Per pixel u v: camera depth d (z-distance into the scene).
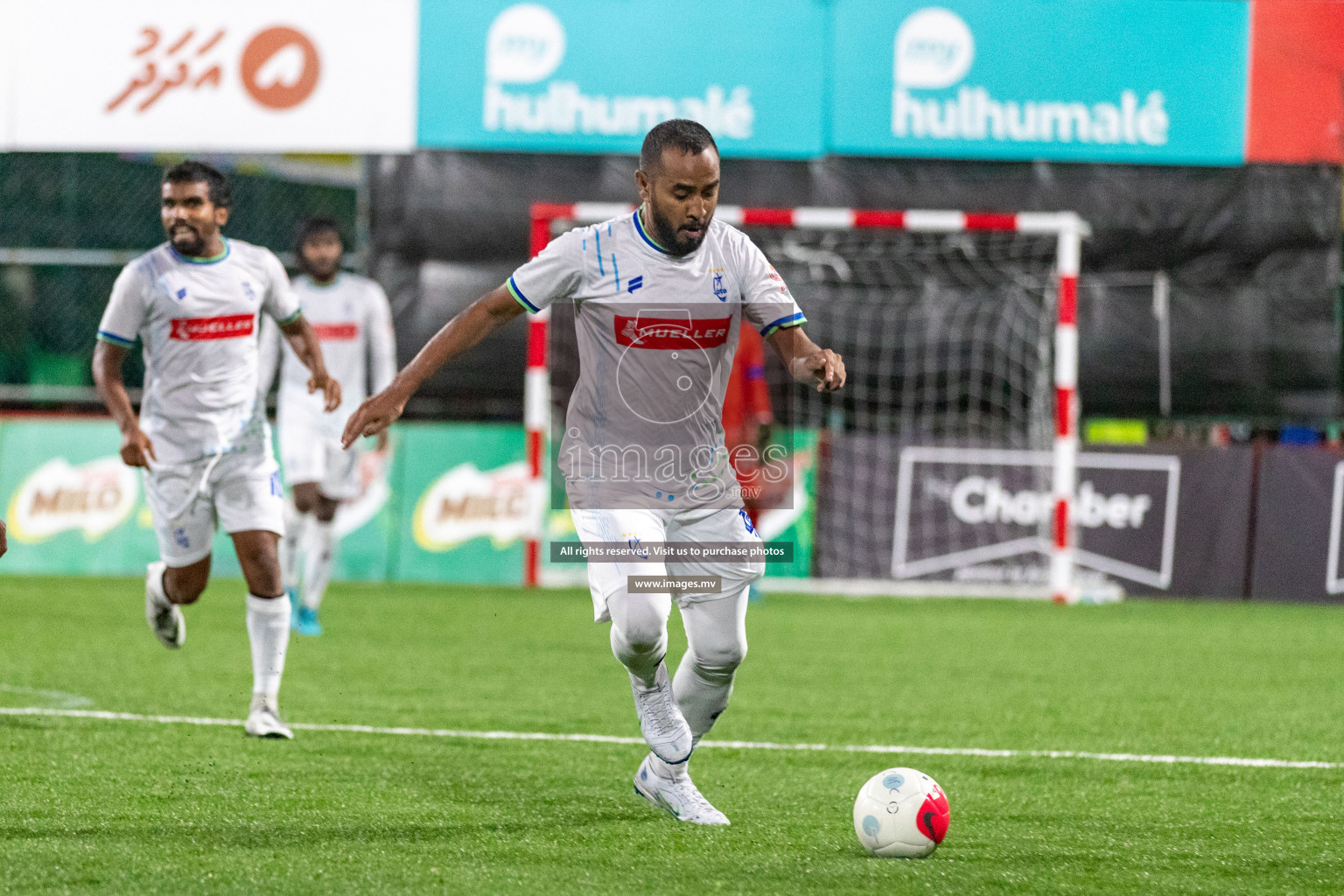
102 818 12.81
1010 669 25.53
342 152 41.75
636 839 12.38
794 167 41.97
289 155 43.47
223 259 17.78
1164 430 44.28
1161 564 40.22
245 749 16.64
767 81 41.41
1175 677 24.84
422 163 41.50
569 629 30.31
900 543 40.66
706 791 14.84
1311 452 40.19
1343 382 42.34
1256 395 41.41
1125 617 35.25
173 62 41.66
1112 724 19.92
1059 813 13.95
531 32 41.31
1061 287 37.78
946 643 29.33
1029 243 42.72
